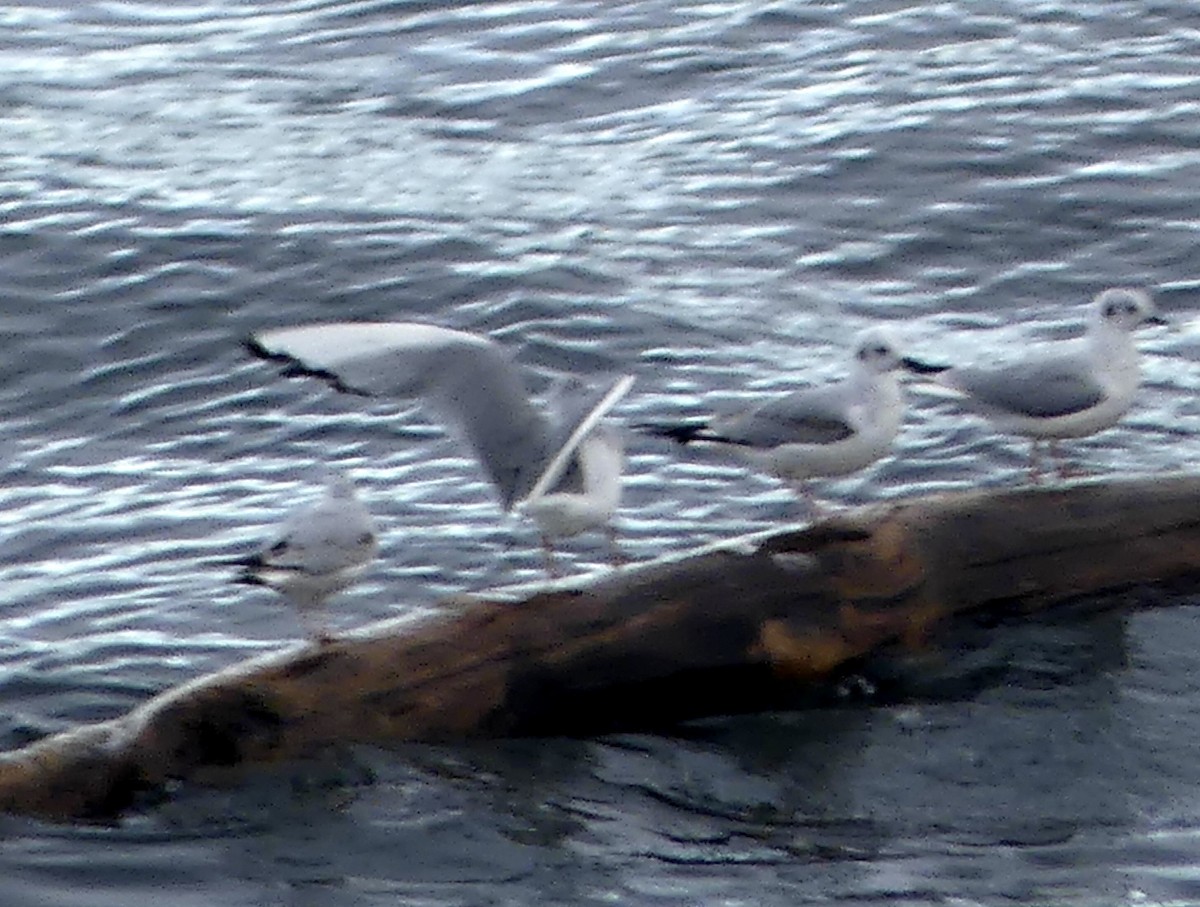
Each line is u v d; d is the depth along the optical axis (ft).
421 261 69.41
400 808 40.29
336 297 67.51
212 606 51.42
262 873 39.06
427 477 57.57
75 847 39.55
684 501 55.62
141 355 64.59
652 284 67.67
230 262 69.46
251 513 56.03
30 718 46.21
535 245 70.18
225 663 48.78
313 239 70.74
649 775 41.63
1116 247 68.74
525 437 38.11
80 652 49.21
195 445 59.88
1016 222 70.38
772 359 63.16
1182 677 43.65
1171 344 62.49
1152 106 77.41
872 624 43.19
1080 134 75.61
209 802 40.32
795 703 43.29
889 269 68.23
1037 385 47.26
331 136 78.43
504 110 79.92
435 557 53.16
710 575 42.52
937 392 48.11
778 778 41.70
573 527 41.50
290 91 82.12
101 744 40.52
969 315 65.21
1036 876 38.88
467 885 38.83
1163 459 56.13
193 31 88.43
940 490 55.42
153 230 71.41
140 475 58.44
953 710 43.14
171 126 79.56
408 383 38.34
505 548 53.67
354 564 40.04
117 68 84.89
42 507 56.70
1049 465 56.18
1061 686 43.57
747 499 55.67
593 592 42.06
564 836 39.99
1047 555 44.24
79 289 67.97
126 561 53.78
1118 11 85.61
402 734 41.06
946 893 38.37
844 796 41.37
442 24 87.45
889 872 39.06
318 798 40.45
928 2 87.15
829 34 84.79
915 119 77.20
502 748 41.68
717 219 71.56
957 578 43.88
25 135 79.05
